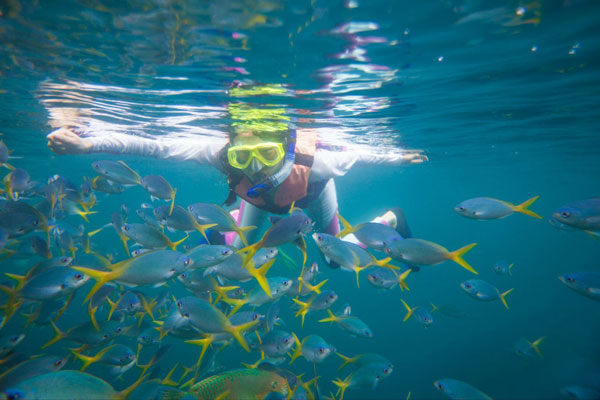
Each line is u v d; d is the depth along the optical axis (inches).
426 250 146.7
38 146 652.7
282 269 713.6
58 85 256.1
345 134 415.8
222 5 141.6
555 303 897.5
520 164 885.8
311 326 660.1
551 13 152.9
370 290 1039.0
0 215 172.7
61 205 235.5
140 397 118.3
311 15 149.5
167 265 130.6
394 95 272.1
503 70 225.6
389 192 2578.7
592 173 1078.4
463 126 421.1
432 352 612.1
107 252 352.8
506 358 563.8
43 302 163.9
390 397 452.8
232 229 165.0
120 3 141.6
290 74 217.5
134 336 200.8
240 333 137.0
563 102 316.8
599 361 497.4
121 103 296.0
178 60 197.5
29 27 164.2
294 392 138.4
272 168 192.7
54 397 89.4
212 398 128.2
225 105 285.6
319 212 245.0
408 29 163.3
